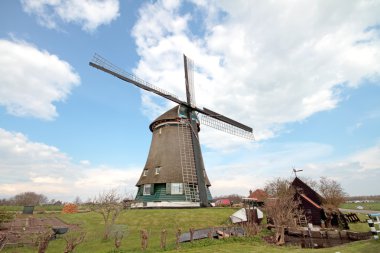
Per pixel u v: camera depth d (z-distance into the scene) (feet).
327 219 96.89
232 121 114.42
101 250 49.83
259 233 67.36
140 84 94.48
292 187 110.83
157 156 105.81
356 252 42.86
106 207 72.79
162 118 113.29
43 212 125.59
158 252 46.93
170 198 94.79
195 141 102.89
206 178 111.24
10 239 57.11
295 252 45.52
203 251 47.21
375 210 160.35
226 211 85.97
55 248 53.67
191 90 110.83
